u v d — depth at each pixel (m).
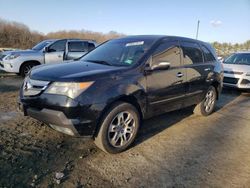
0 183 3.11
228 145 4.61
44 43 11.97
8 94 7.54
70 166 3.61
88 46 11.82
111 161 3.82
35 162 3.64
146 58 4.46
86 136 3.74
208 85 6.02
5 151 3.88
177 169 3.70
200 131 5.23
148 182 3.35
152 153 4.15
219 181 3.46
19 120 5.22
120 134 4.07
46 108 3.69
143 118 4.46
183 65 5.23
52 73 3.87
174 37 5.28
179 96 5.14
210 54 6.29
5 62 10.76
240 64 10.05
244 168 3.83
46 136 4.52
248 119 6.19
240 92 9.82
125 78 4.06
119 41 5.33
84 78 3.65
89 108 3.61
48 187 3.12
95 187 3.19
